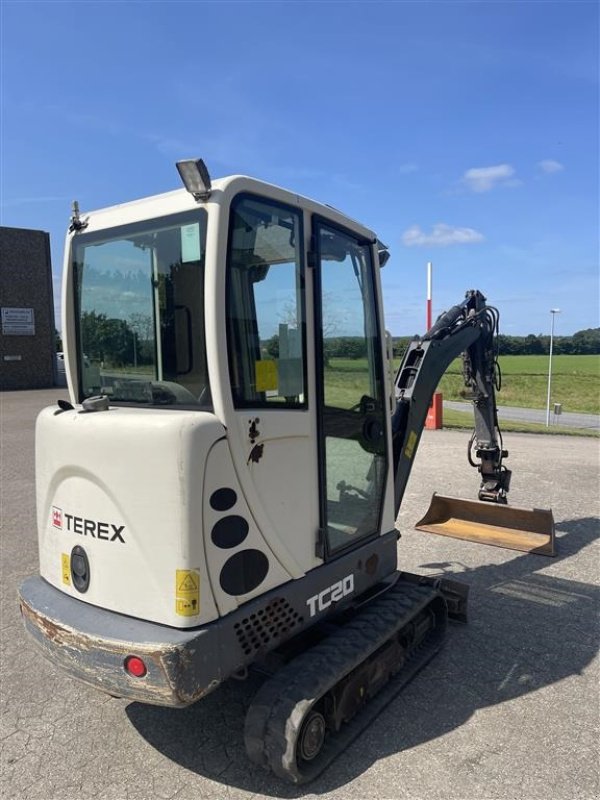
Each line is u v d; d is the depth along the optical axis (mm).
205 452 2338
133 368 2814
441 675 3461
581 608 4363
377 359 3447
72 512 2672
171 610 2354
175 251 2572
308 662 2766
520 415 20969
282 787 2605
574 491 7734
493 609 4344
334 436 3047
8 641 3938
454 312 4867
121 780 2678
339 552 3129
